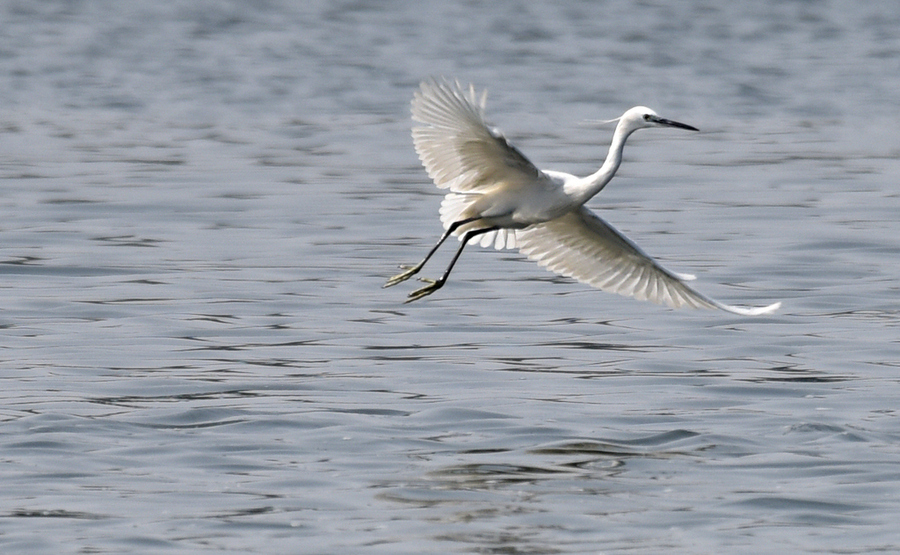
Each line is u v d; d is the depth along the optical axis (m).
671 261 20.86
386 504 10.70
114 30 51.06
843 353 15.84
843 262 20.91
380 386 14.34
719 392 14.16
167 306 18.03
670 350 16.03
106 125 34.44
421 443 12.30
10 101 37.72
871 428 12.84
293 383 14.42
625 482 11.28
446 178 11.51
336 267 20.55
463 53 46.91
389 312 17.89
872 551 9.79
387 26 53.38
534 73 43.00
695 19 56.28
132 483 11.10
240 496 10.82
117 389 14.11
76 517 10.32
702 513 10.56
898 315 17.73
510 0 61.16
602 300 18.66
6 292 18.69
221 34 50.88
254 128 34.34
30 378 14.48
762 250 21.69
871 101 38.78
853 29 53.66
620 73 43.31
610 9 59.06
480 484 11.19
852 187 27.31
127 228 23.12
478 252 21.84
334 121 35.50
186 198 25.70
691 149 32.12
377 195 26.30
